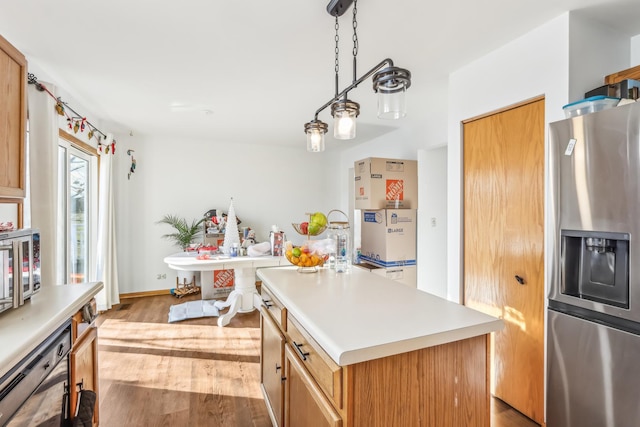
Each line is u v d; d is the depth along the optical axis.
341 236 2.03
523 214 2.02
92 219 3.94
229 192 5.18
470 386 1.17
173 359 2.72
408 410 1.06
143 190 4.69
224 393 2.23
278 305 1.64
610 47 1.91
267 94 3.01
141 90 2.90
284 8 1.73
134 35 2.00
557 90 1.81
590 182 1.44
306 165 5.70
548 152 1.76
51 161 2.38
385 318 1.19
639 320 1.28
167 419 1.96
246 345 3.00
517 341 2.04
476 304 2.34
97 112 3.58
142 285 4.69
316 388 1.16
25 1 1.66
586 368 1.48
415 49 2.17
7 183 1.47
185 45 2.12
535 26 1.90
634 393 1.30
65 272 3.21
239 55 2.26
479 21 1.86
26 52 2.20
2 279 1.21
